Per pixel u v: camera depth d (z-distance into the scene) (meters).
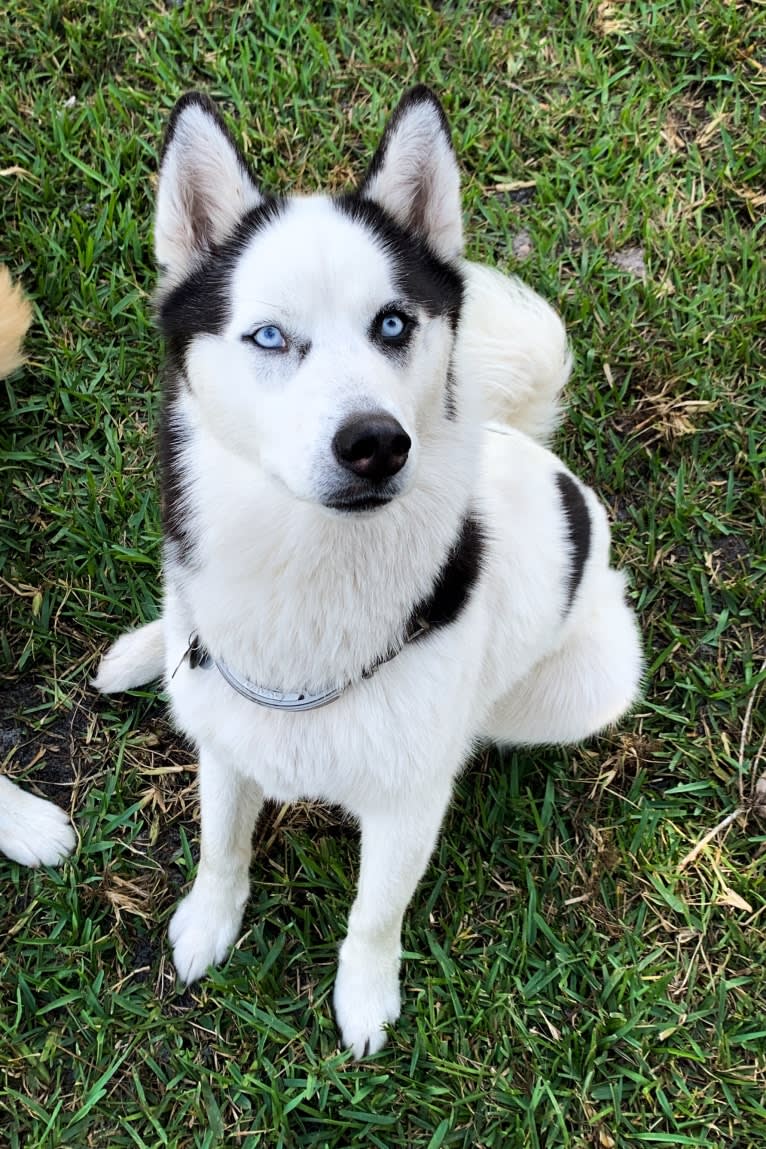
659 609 1.19
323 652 0.82
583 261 1.30
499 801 1.08
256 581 0.81
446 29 1.41
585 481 1.23
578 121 1.38
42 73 1.36
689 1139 0.95
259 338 0.77
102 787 1.08
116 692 1.11
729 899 1.04
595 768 1.11
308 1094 0.95
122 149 1.31
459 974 1.01
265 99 1.35
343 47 1.40
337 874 1.03
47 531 1.16
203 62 1.37
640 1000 1.00
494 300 0.97
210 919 1.00
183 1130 0.95
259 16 1.39
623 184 1.36
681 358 1.26
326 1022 0.98
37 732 1.10
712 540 1.21
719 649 1.17
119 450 1.19
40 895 1.02
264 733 0.86
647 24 1.43
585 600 1.03
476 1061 0.98
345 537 0.79
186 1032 0.98
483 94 1.38
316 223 0.79
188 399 0.81
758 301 1.29
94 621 1.12
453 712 0.87
